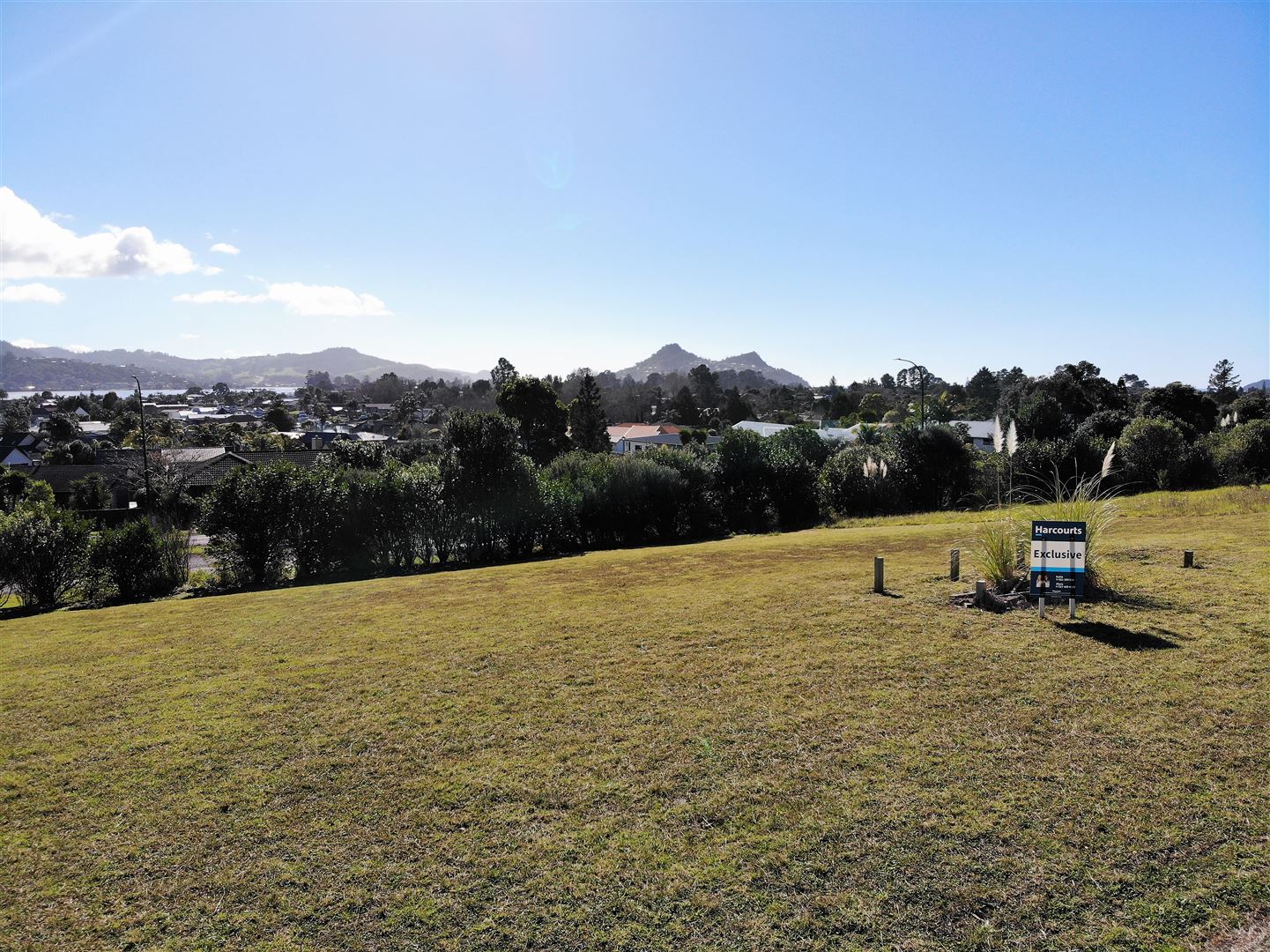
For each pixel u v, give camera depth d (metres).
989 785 4.20
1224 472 24.97
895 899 3.35
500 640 7.79
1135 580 8.28
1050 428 41.56
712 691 5.86
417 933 3.31
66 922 3.52
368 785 4.66
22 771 5.14
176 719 5.95
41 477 49.72
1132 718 4.87
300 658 7.61
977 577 8.69
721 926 3.24
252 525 15.16
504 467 17.41
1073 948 3.03
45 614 12.80
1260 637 6.15
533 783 4.56
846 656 6.45
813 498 23.06
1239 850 3.53
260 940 3.34
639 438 83.31
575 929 3.28
